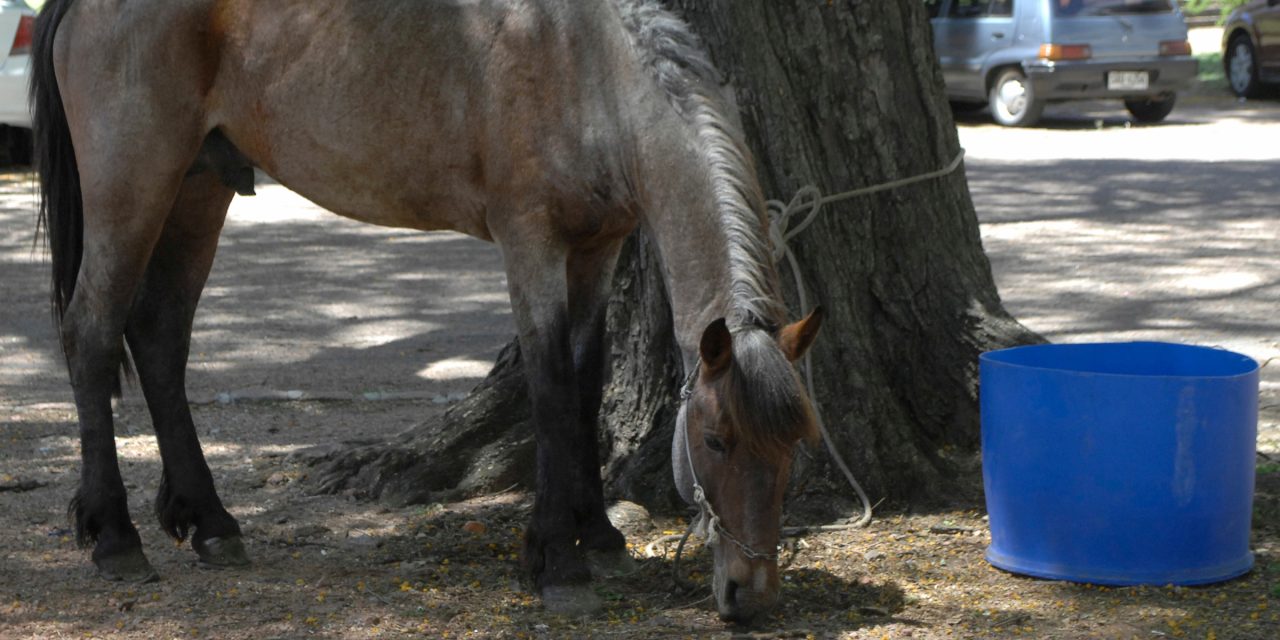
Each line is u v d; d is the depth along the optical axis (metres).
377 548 5.17
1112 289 10.16
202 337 9.14
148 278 5.16
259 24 4.73
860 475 5.47
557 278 4.43
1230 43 22.02
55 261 5.14
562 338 4.45
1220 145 17.39
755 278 3.94
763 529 3.79
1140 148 17.28
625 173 4.30
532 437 5.91
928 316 5.85
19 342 8.96
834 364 5.57
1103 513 4.61
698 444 3.89
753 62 5.46
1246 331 8.83
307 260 11.89
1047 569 4.73
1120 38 18.55
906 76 5.78
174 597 4.64
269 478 6.11
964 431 5.83
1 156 16.45
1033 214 13.27
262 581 4.82
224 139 5.01
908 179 5.66
